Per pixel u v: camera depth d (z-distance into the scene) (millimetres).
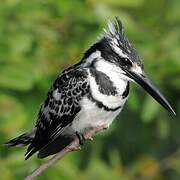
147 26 15500
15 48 14125
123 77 12453
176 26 15398
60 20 14695
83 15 14609
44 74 14383
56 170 14133
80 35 14797
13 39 14156
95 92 12344
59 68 14547
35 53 14547
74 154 14750
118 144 16609
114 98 12367
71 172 14266
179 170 16500
